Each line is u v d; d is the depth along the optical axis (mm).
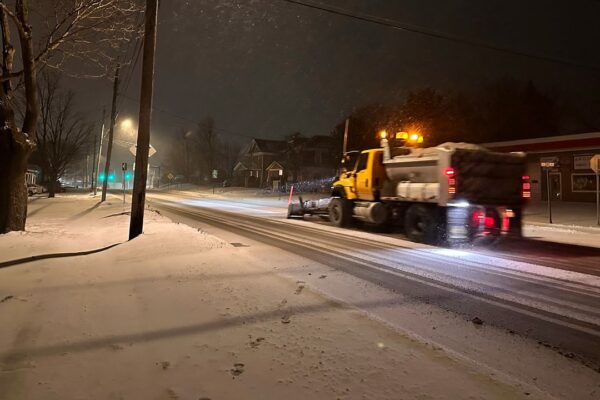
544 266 9195
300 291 6609
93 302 6070
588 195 27234
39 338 4699
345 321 5207
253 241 12664
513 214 12250
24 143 12742
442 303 6328
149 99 12086
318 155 65250
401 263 9383
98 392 3527
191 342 4570
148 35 12016
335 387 3605
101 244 11750
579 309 6098
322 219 20172
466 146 12484
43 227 15906
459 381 3721
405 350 4355
